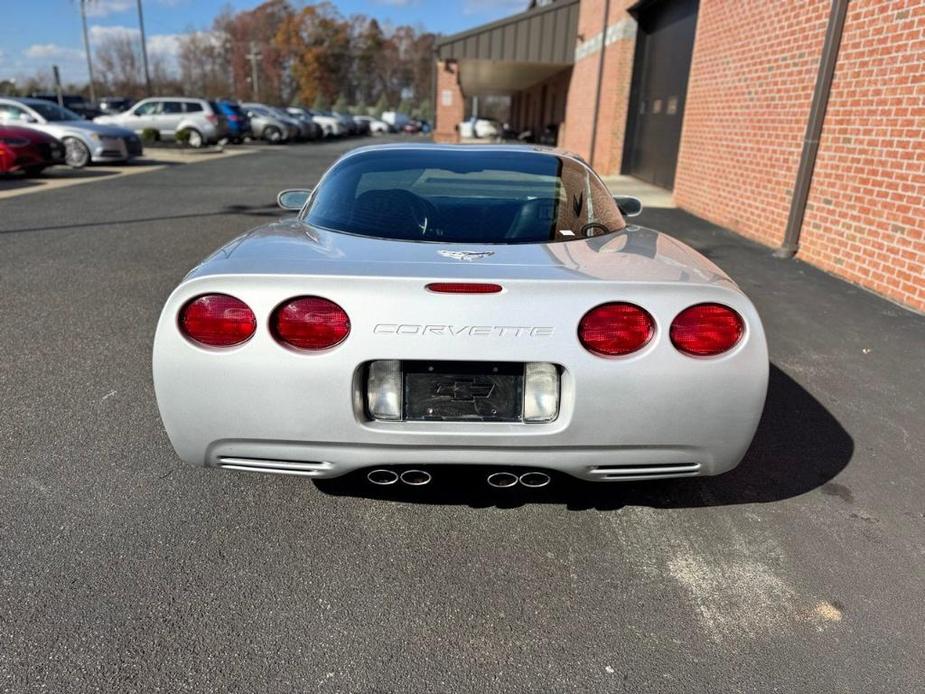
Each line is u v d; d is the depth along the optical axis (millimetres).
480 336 1955
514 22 20859
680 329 2010
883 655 1856
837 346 4309
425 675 1766
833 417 3340
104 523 2369
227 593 2047
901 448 3047
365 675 1760
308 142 32688
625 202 3867
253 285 1991
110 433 3014
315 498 2570
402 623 1949
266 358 1986
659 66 14016
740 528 2441
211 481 2660
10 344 4105
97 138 15406
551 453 2068
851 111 5883
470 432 2031
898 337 4484
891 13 5359
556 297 1979
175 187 12508
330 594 2057
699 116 9836
